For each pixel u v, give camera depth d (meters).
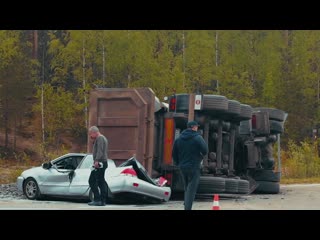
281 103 79.75
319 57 83.62
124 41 72.88
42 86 70.69
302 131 79.81
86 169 25.27
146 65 72.62
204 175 27.97
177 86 71.94
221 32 80.56
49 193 25.83
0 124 73.56
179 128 28.14
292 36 84.69
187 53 77.00
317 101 81.56
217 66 77.56
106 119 27.80
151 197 24.45
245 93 76.62
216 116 28.69
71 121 71.75
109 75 73.44
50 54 84.69
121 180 23.62
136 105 27.47
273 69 80.62
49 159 55.66
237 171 32.00
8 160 65.62
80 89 70.12
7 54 75.00
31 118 80.06
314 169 50.97
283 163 52.69
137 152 27.22
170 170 27.69
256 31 82.19
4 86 74.38
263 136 33.28
